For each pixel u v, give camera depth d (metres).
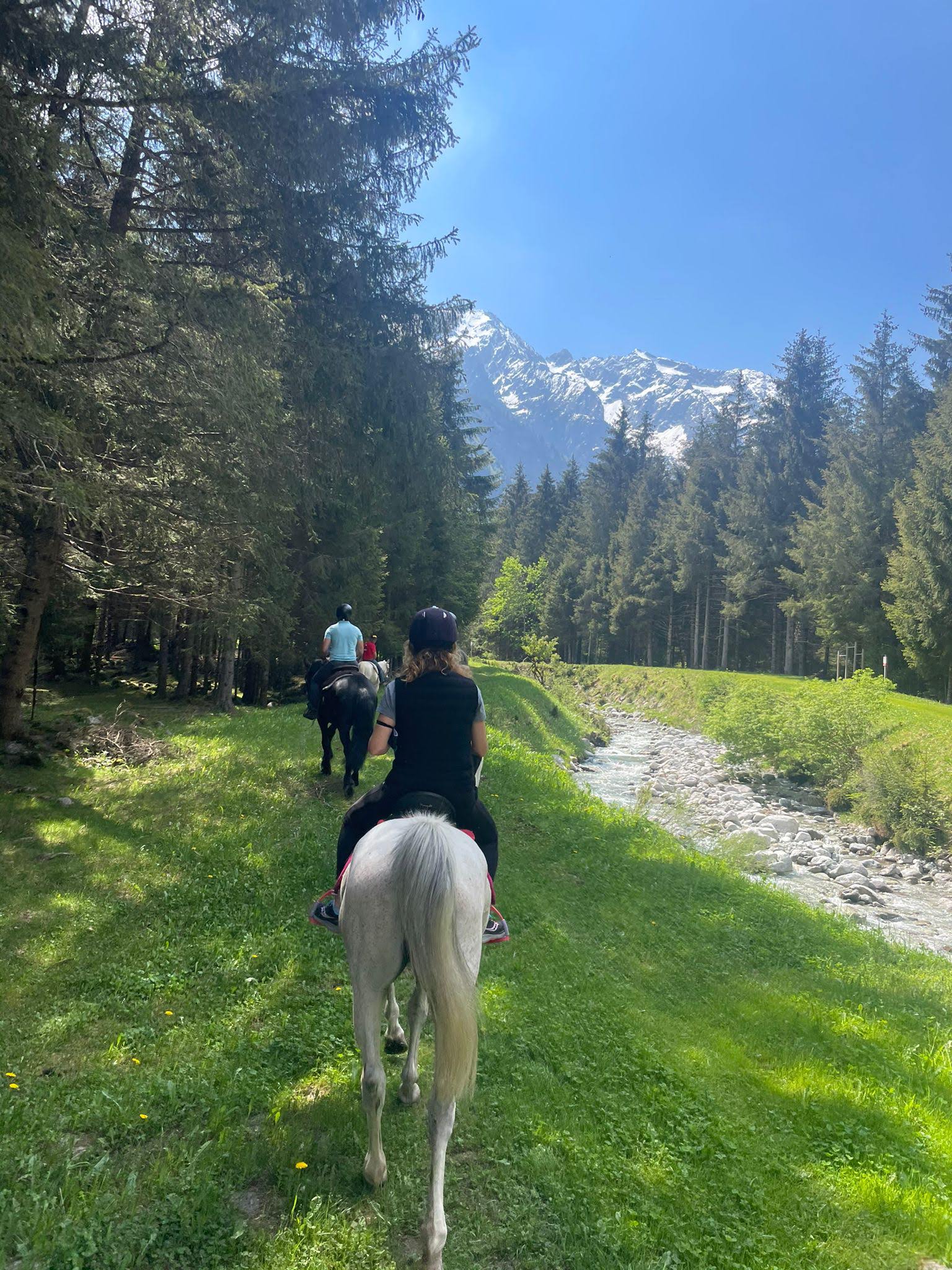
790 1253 3.52
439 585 39.88
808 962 7.80
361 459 15.02
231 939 6.18
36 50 8.27
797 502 56.78
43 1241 2.97
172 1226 3.18
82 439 9.71
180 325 9.84
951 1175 4.35
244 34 10.39
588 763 25.69
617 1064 4.93
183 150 10.41
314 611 23.34
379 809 4.02
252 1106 4.07
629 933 7.61
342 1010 5.13
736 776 24.27
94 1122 3.83
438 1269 2.95
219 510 13.05
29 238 7.62
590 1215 3.52
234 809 9.74
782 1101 4.94
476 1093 4.35
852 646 44.41
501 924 4.26
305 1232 3.20
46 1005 5.07
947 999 7.49
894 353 47.31
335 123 11.37
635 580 69.69
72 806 9.99
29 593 12.71
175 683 31.50
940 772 17.78
